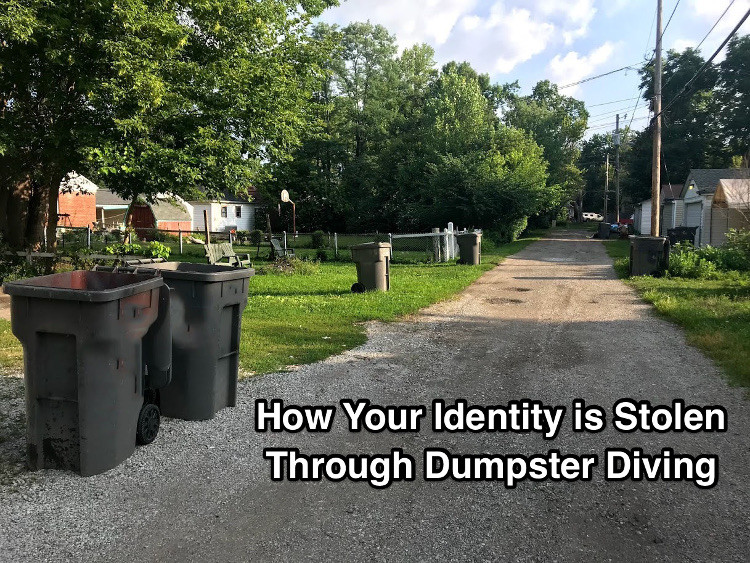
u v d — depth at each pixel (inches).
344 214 1910.7
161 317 182.5
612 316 419.5
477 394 237.0
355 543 131.9
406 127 1845.5
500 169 1403.8
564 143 2459.4
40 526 137.4
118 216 1653.5
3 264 534.3
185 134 588.7
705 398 230.1
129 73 499.2
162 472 166.6
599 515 144.9
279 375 260.5
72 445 163.9
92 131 519.2
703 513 145.6
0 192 587.5
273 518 142.9
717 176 1141.7
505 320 404.8
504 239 1419.8
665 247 651.5
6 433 190.9
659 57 778.8
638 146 2359.7
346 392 237.9
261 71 651.5
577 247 1232.8
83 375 158.1
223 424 203.9
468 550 129.1
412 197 1664.6
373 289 523.8
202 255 975.6
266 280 616.4
